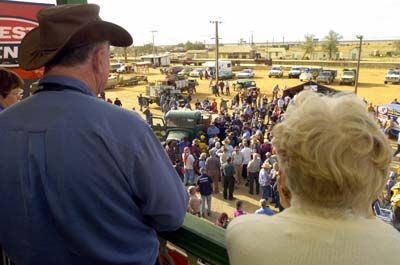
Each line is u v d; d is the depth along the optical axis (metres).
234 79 60.62
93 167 1.19
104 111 1.26
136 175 1.24
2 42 3.61
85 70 1.34
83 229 1.20
